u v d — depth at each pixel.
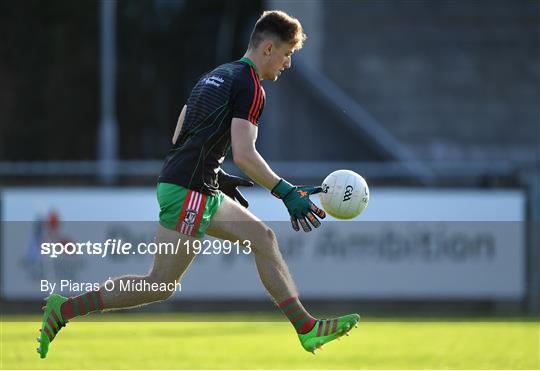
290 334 51.88
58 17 131.38
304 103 100.44
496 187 75.81
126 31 136.25
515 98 112.88
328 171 83.44
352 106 101.75
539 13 115.56
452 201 73.56
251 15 136.62
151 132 134.12
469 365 37.06
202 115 24.66
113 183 76.62
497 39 114.88
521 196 74.00
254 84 24.62
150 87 135.25
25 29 130.38
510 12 115.50
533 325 60.06
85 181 76.62
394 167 84.12
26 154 127.25
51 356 38.31
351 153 99.44
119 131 132.62
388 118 111.50
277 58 25.23
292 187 24.61
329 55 113.06
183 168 24.70
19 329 52.78
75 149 128.38
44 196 71.62
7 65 129.25
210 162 24.89
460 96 112.56
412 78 112.88
